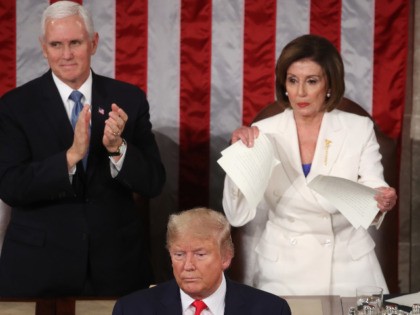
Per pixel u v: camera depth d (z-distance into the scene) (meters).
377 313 11.98
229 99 19.06
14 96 15.03
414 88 19.39
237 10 18.88
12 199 14.53
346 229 14.79
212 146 19.20
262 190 13.49
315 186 13.17
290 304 12.91
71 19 14.45
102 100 15.16
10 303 12.72
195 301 10.48
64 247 14.87
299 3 18.83
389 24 18.83
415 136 19.53
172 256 10.16
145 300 10.59
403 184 19.69
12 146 14.79
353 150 14.56
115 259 15.15
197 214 10.21
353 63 18.94
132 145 14.72
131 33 18.89
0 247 17.14
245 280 15.75
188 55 18.97
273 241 14.79
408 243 19.83
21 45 18.81
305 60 13.95
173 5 18.84
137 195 17.55
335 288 14.55
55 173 14.10
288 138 14.64
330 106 14.55
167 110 19.09
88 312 12.45
